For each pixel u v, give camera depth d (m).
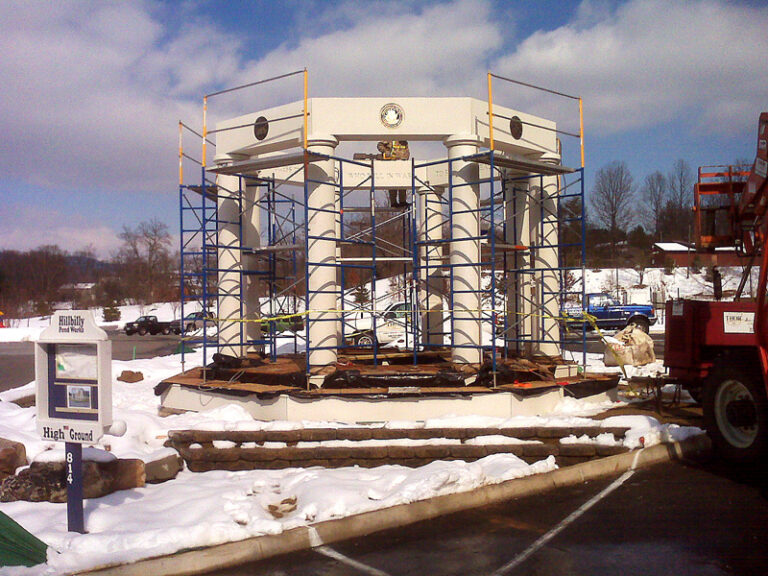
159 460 8.00
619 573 5.22
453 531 6.29
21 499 6.95
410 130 11.36
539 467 7.84
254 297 13.96
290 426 9.02
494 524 6.46
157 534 5.73
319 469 8.30
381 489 7.07
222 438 8.84
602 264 61.12
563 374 11.57
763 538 5.89
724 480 7.75
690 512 6.64
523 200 14.08
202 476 8.23
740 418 8.06
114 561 5.41
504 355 13.20
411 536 6.19
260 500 7.13
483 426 9.05
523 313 12.99
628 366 15.27
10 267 80.31
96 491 7.03
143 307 70.62
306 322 10.34
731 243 10.76
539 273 13.50
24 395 12.61
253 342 13.08
